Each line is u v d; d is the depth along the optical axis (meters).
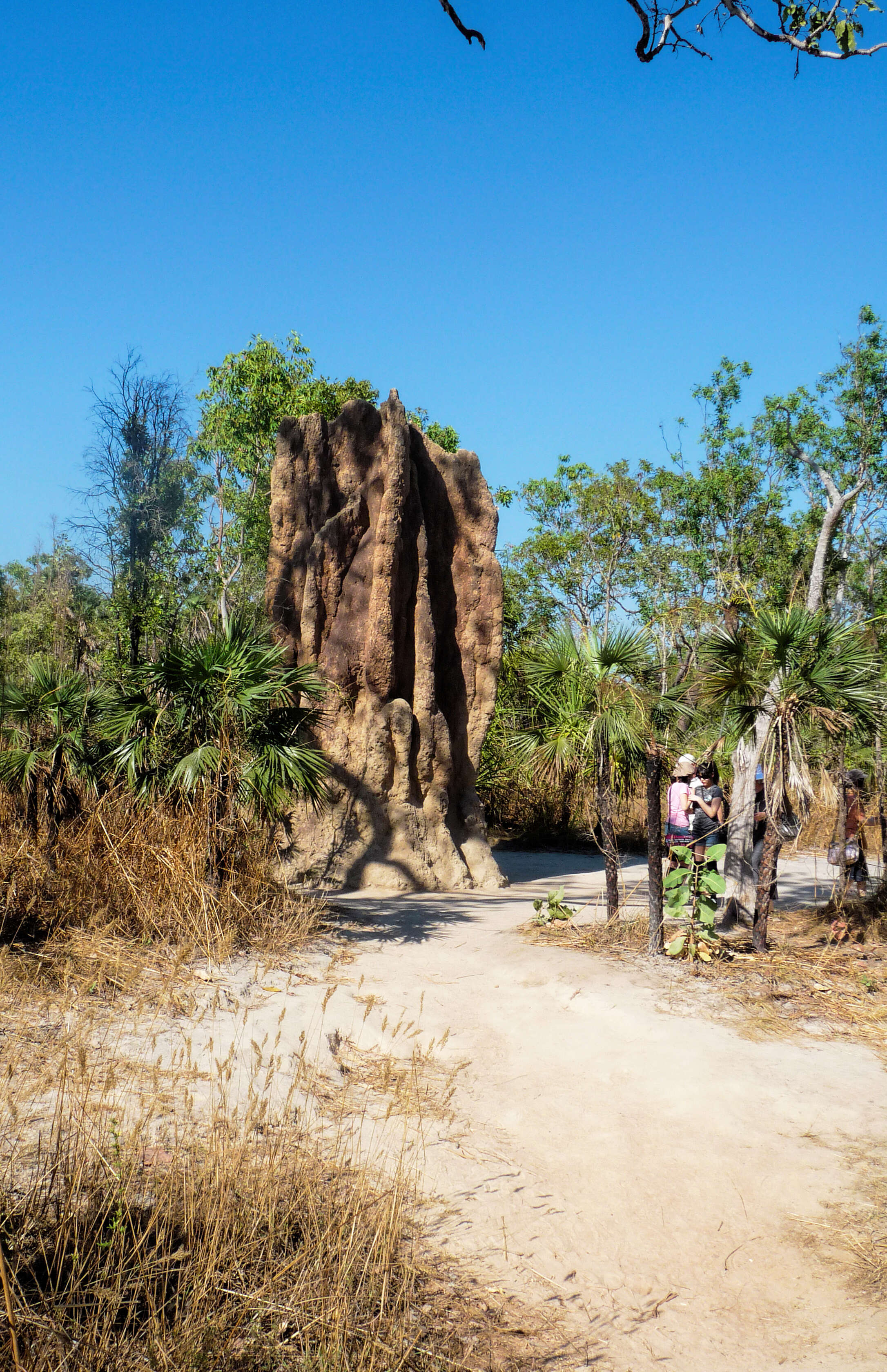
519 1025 7.30
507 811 20.12
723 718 9.37
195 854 8.66
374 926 10.16
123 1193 3.86
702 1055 6.43
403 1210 4.39
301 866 12.68
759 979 8.06
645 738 9.13
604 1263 4.25
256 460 25.59
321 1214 4.14
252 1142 4.71
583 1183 4.96
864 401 26.94
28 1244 3.56
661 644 9.63
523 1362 3.48
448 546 14.98
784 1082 6.07
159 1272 3.49
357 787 13.32
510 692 19.23
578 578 32.78
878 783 10.93
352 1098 5.74
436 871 13.43
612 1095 6.02
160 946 7.87
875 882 11.22
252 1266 3.74
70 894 8.34
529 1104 5.91
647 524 32.38
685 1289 4.09
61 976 6.80
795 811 8.77
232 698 9.18
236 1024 6.44
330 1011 7.07
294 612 13.87
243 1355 3.23
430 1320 3.65
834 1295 4.02
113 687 10.57
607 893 9.91
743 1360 3.61
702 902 8.72
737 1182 4.96
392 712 13.45
